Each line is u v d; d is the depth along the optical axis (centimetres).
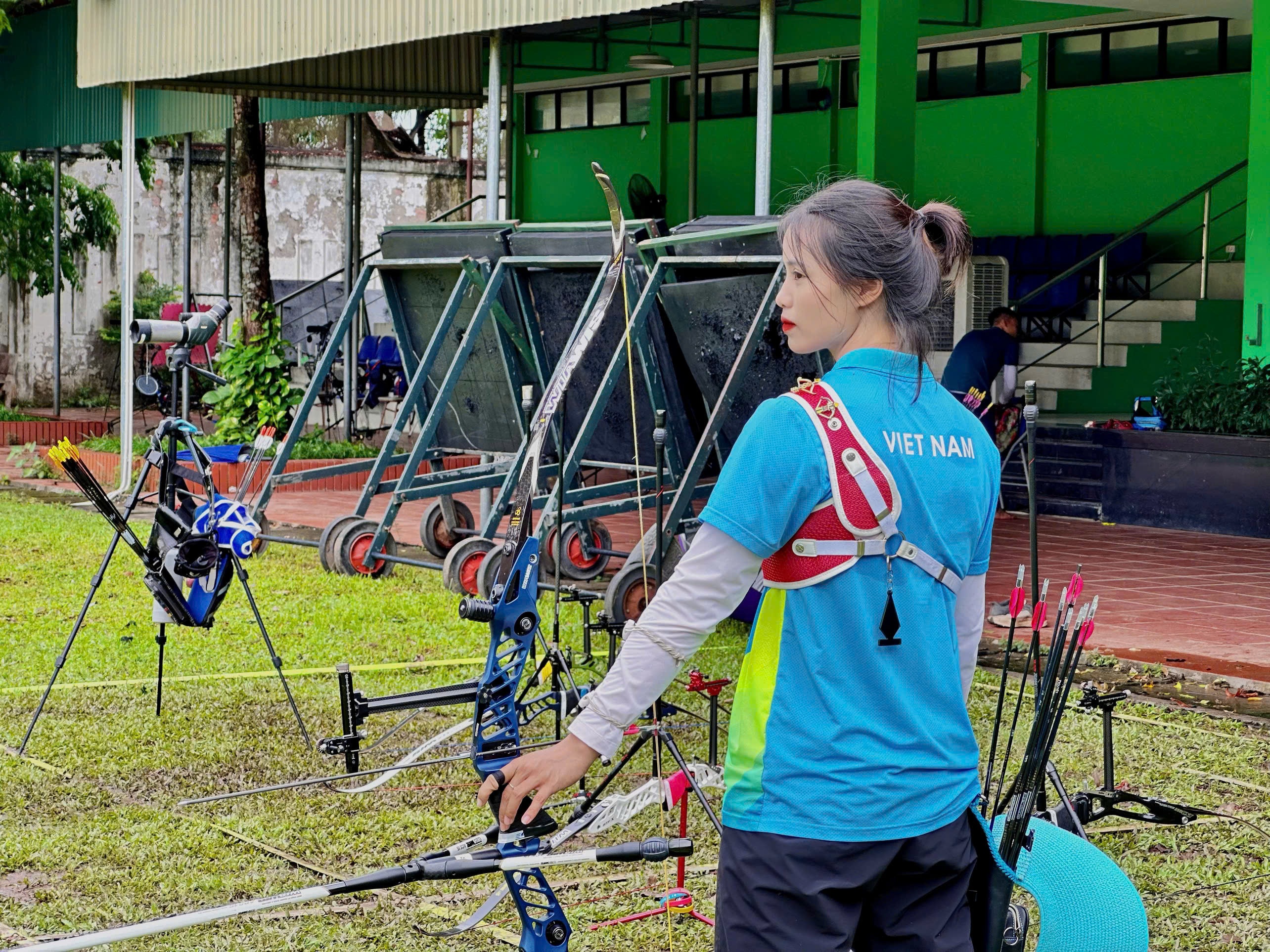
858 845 224
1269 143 1139
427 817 504
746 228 821
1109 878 279
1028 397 402
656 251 881
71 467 582
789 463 226
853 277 234
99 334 2486
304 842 482
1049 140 1770
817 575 227
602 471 1484
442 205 2753
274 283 2608
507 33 1977
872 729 226
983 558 247
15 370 2445
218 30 1245
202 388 2062
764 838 229
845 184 241
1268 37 1131
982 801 284
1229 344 1578
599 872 457
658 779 368
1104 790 457
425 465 1561
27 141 2147
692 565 230
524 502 319
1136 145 1703
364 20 1087
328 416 2138
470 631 805
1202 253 1606
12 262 2275
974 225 1836
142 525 1206
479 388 1053
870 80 909
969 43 1820
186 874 452
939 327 242
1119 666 724
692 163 1773
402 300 1084
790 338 243
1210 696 674
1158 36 1681
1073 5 1571
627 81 2139
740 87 2042
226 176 2092
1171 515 1203
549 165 2269
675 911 415
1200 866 462
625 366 884
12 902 429
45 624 809
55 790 533
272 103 1842
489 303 970
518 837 297
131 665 716
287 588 931
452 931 319
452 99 1669
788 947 226
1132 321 1588
